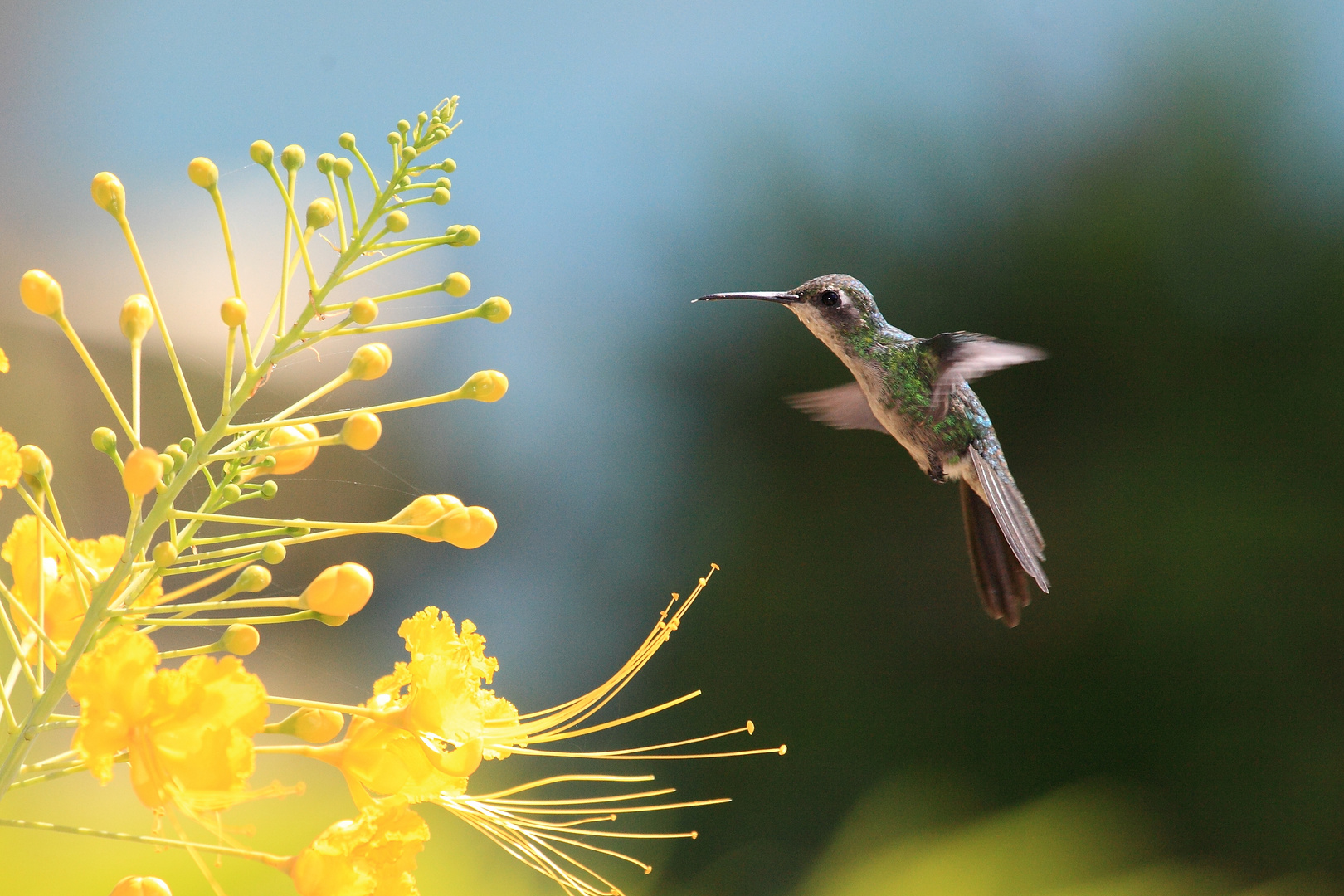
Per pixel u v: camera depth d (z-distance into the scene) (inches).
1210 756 518.6
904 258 598.9
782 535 592.7
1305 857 496.1
